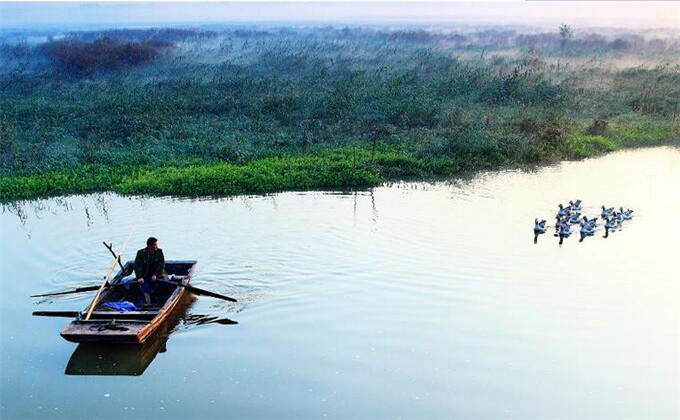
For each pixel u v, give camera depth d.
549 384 10.14
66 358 11.28
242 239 16.73
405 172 23.64
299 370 10.62
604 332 11.63
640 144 28.62
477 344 11.30
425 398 9.81
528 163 25.44
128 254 15.85
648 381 10.20
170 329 12.06
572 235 16.75
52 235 17.55
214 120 31.72
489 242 16.19
